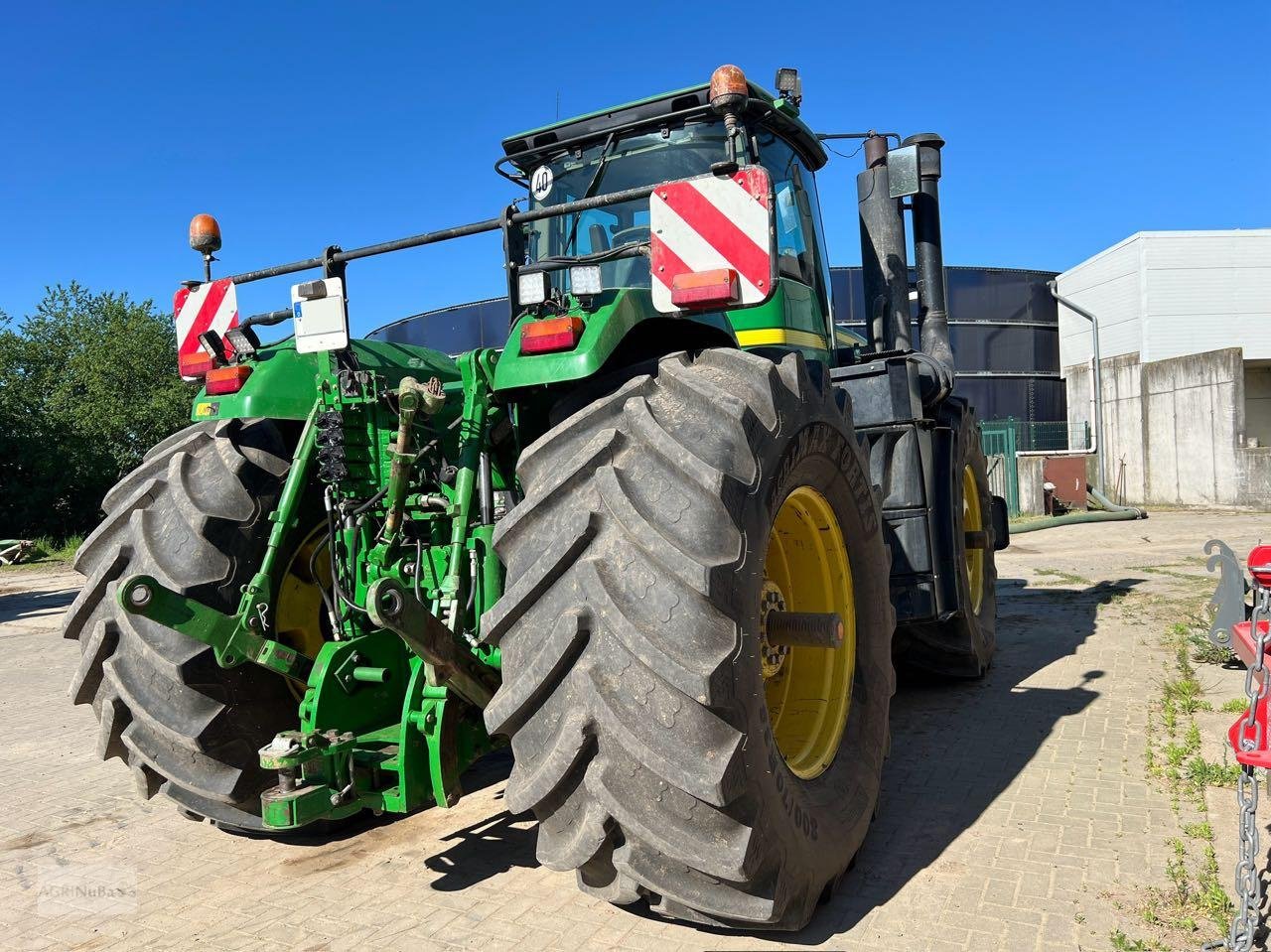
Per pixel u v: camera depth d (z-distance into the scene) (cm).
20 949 262
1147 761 378
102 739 296
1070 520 1518
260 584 285
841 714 307
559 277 418
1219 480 1959
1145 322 2208
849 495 313
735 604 221
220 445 314
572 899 278
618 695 215
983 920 257
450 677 264
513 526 233
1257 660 234
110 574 297
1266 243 2198
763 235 239
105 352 2628
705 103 388
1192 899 261
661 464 231
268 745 278
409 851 320
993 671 548
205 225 343
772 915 225
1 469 2280
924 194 543
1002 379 2464
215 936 264
